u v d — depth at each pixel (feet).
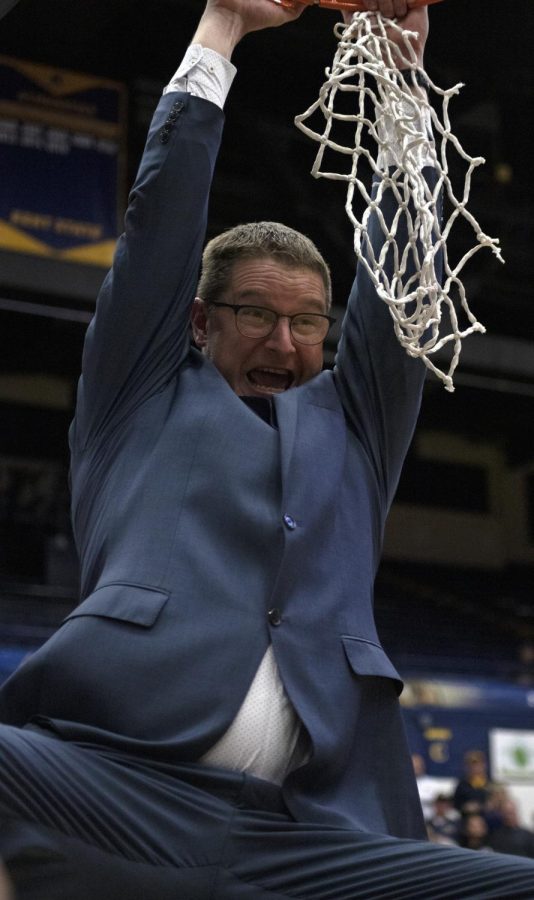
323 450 5.95
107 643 5.19
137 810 4.85
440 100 27.35
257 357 6.34
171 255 5.98
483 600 58.13
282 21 6.57
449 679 40.29
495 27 20.07
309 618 5.43
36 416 53.16
